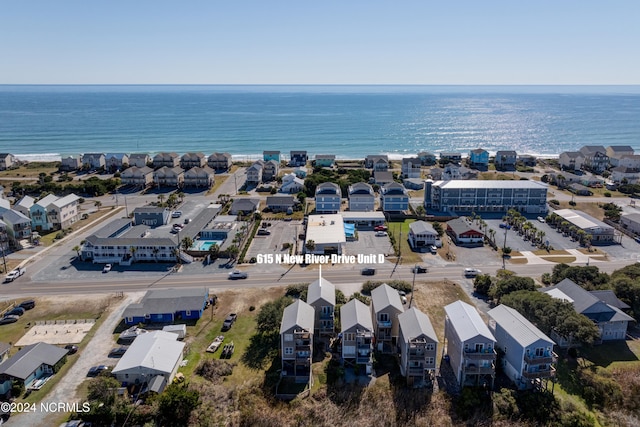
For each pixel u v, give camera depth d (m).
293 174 154.50
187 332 67.06
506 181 131.25
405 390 54.72
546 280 81.81
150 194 147.75
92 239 93.62
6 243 97.19
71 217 117.50
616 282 72.56
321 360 60.66
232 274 85.25
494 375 54.91
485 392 53.78
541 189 126.62
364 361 58.03
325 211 124.75
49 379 56.16
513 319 58.91
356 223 116.50
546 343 53.19
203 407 51.59
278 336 65.94
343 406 52.59
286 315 60.62
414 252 98.06
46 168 187.50
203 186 156.50
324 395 54.06
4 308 73.69
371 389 54.84
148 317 69.69
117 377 55.12
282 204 128.00
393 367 59.16
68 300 76.50
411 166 172.75
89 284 82.56
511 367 56.25
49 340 64.69
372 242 104.06
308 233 101.56
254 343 64.38
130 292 79.50
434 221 119.50
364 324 58.19
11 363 55.56
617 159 178.38
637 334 67.06
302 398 53.69
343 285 81.50
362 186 129.00
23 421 49.31
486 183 129.62
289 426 50.25
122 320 70.31
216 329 68.06
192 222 111.12
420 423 50.38
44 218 110.50
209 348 62.44
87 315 71.75
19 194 144.88
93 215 124.69
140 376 54.88
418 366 55.47
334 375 57.34
